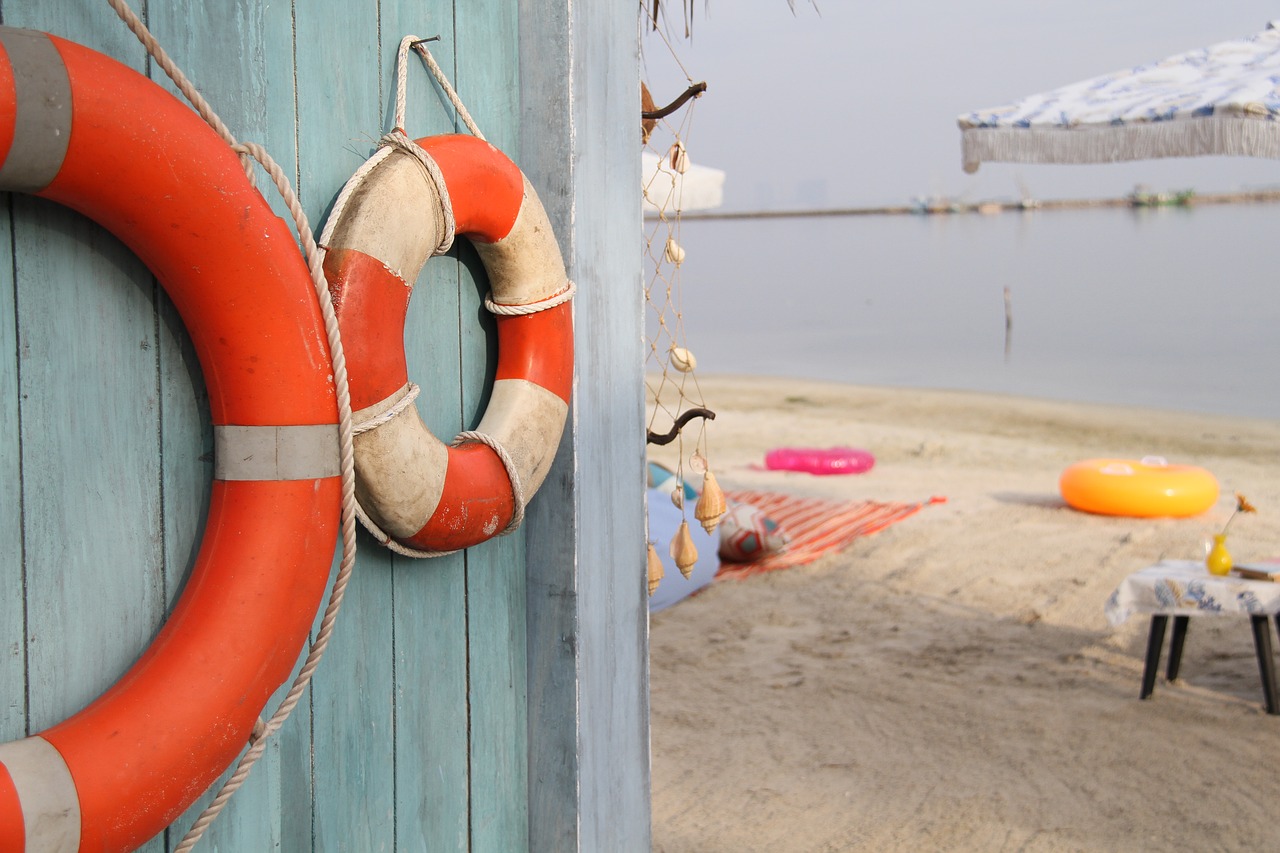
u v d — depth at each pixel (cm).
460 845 209
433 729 201
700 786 394
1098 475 786
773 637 553
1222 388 1642
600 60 217
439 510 173
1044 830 360
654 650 536
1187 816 368
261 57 164
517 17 211
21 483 141
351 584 184
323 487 150
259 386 145
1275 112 458
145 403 152
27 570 142
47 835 126
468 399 203
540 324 199
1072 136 534
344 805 185
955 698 472
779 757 417
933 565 671
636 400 238
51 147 125
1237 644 530
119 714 136
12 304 139
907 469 988
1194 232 6038
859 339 2523
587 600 220
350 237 161
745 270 5206
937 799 382
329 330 151
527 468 192
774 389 1648
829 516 789
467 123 195
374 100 181
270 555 146
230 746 142
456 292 199
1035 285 3756
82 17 143
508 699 218
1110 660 515
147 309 152
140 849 156
